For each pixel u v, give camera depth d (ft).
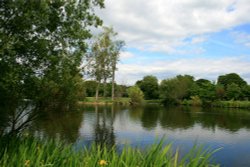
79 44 37.06
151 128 115.44
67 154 23.40
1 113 33.17
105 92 294.66
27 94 34.53
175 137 94.94
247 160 66.54
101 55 43.47
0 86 30.96
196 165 19.24
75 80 39.55
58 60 34.68
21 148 23.32
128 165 19.56
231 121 149.18
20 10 29.07
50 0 32.09
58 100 37.78
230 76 401.90
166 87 328.70
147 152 21.54
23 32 30.83
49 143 25.44
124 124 125.08
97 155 21.27
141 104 298.35
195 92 326.65
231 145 83.56
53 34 35.06
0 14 29.53
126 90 330.95
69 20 35.55
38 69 34.37
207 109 255.70
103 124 120.98
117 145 73.56
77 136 83.66
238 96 323.16
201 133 105.70
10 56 29.12
